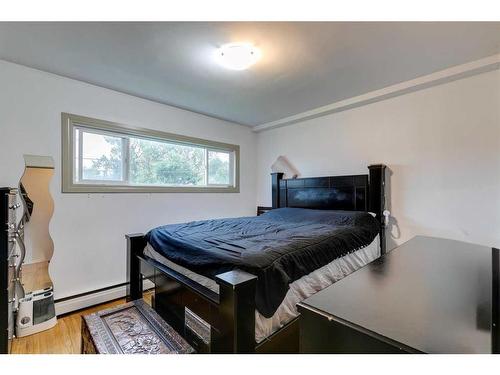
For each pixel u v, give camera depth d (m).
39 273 2.14
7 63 2.05
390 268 1.07
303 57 1.97
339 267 1.84
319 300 0.72
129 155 2.82
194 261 1.53
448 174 2.36
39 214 2.17
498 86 2.11
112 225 2.62
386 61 2.04
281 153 3.87
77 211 2.40
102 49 1.86
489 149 2.15
